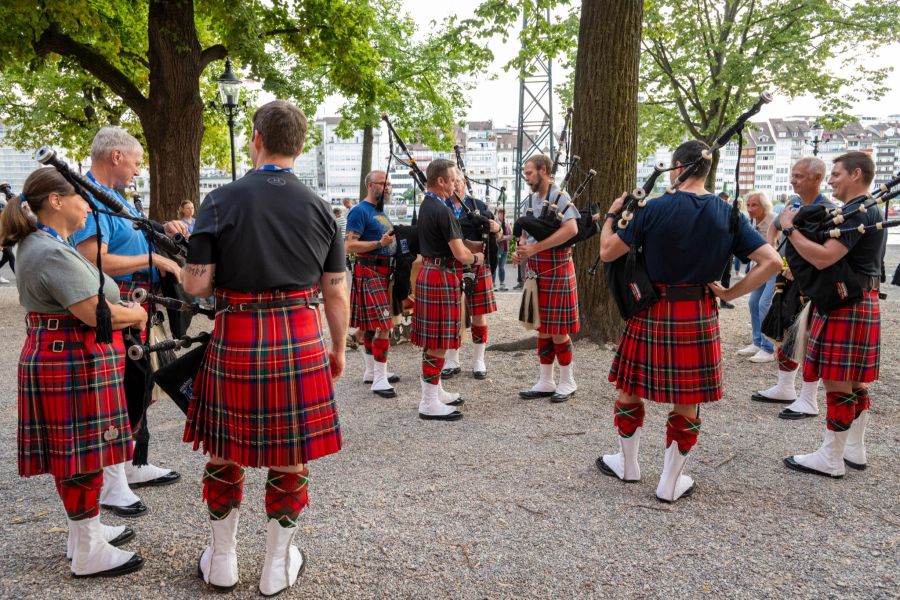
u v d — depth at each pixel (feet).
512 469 8.89
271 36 30.14
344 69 30.40
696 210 7.14
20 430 5.83
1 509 7.79
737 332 19.13
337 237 5.89
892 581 5.97
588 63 16.02
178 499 8.02
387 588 5.96
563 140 12.65
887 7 42.65
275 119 5.56
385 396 12.85
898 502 7.72
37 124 45.75
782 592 5.82
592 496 7.97
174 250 6.66
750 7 46.52
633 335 7.80
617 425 8.39
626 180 16.29
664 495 7.72
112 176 7.45
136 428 6.70
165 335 8.21
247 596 5.82
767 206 16.26
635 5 15.66
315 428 5.53
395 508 7.66
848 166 8.59
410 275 13.84
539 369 13.66
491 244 13.91
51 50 26.30
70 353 5.81
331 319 5.99
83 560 6.07
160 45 26.04
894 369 14.17
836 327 8.32
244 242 5.23
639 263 7.45
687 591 5.87
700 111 50.75
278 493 5.74
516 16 24.29
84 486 5.98
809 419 11.09
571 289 12.19
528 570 6.25
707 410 11.68
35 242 5.69
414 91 51.11
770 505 7.66
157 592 5.90
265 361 5.31
